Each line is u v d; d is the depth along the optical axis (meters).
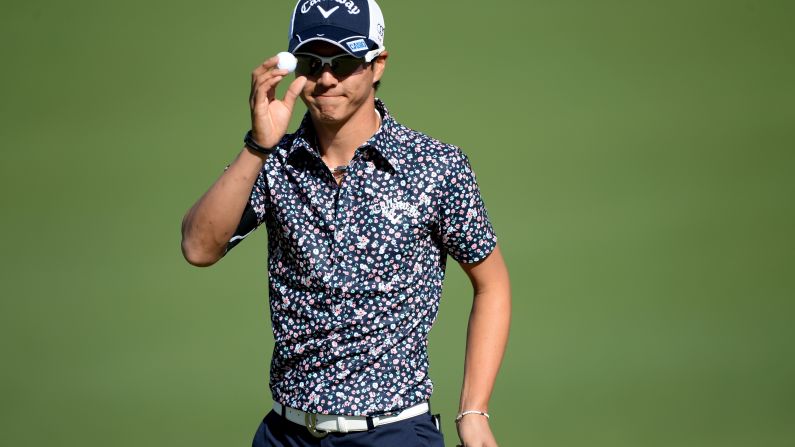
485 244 12.92
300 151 12.41
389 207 12.27
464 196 12.51
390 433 12.40
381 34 12.54
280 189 12.41
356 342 12.27
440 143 12.59
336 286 12.17
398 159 12.34
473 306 13.61
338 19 12.04
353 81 12.07
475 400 13.16
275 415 12.85
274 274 12.59
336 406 12.25
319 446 12.52
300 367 12.45
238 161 11.91
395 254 12.25
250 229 12.56
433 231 12.70
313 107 12.17
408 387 12.43
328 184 12.35
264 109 11.67
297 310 12.38
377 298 12.25
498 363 13.34
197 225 12.13
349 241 12.22
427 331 12.66
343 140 12.45
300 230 12.32
